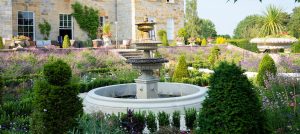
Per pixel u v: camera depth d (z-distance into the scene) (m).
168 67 16.69
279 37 19.22
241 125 3.91
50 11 25.00
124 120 6.22
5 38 20.70
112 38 28.20
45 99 5.42
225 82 4.08
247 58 19.81
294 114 5.71
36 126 5.50
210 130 4.08
